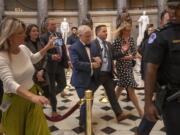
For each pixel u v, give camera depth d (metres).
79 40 4.59
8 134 2.99
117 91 5.52
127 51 5.10
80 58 4.51
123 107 6.15
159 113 2.48
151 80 2.41
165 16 3.86
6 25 2.73
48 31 5.26
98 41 4.89
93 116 5.62
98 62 4.48
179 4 2.32
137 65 9.98
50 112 5.82
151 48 2.40
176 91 2.38
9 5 20.34
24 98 2.89
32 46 4.70
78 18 18.80
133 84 5.16
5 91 2.92
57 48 5.38
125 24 5.13
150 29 7.96
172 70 2.39
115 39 5.17
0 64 2.70
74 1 20.78
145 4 19.75
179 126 2.39
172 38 2.34
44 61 4.89
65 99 6.97
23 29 2.81
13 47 2.81
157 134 4.61
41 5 18.30
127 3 19.55
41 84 4.89
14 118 2.96
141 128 3.72
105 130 4.87
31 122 2.98
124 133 4.72
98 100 6.82
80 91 4.51
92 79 4.63
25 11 19.94
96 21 19.41
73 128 4.99
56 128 5.01
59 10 20.77
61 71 5.65
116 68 5.21
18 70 2.86
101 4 20.84
